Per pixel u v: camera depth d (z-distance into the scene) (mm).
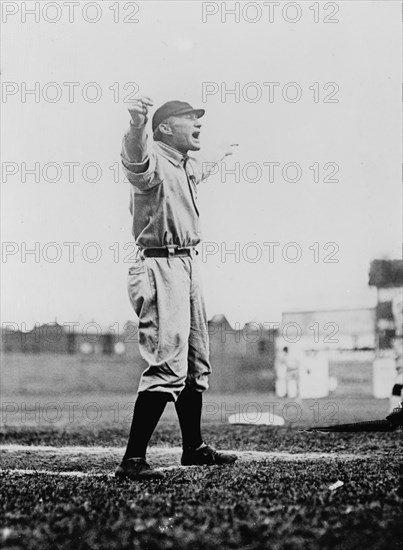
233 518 3393
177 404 5008
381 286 9547
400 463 4996
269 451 5676
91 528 3283
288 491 3961
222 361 12781
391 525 3266
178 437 6672
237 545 3068
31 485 4258
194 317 4891
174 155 4801
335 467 4844
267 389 12641
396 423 6777
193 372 4949
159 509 3559
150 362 4578
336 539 3117
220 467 4887
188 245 4773
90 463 5266
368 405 9258
